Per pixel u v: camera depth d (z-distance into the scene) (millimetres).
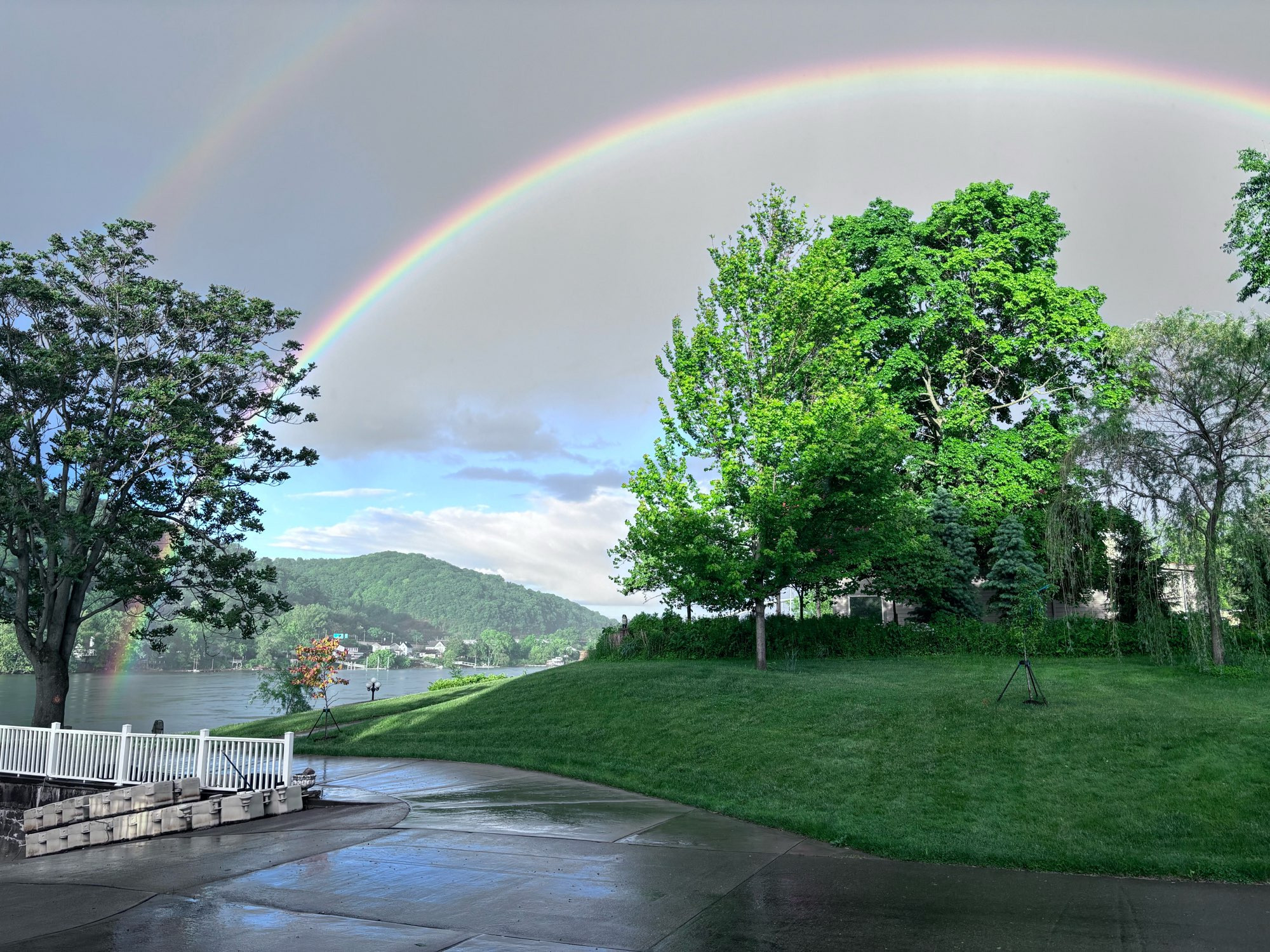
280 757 15086
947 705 16500
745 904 8078
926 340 36562
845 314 25266
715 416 22781
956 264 34844
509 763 17422
